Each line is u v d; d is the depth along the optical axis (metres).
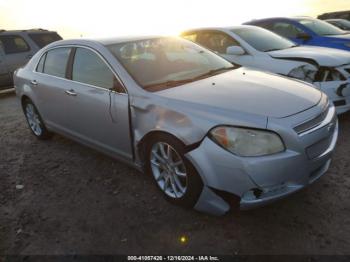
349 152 3.69
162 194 2.99
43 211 3.01
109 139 3.34
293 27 7.51
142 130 2.88
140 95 2.89
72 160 4.04
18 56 8.47
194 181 2.55
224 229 2.58
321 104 2.71
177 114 2.60
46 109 4.22
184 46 3.86
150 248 2.45
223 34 5.89
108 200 3.10
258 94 2.74
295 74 4.64
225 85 2.98
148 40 3.68
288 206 2.79
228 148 2.35
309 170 2.47
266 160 2.28
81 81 3.53
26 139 4.95
